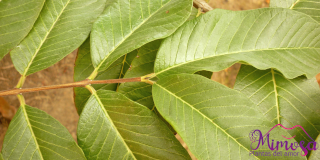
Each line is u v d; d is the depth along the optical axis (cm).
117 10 31
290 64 31
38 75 68
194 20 31
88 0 33
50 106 71
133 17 31
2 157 30
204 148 28
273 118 32
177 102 29
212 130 28
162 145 30
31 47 32
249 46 31
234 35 31
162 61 31
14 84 56
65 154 30
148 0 31
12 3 30
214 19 31
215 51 31
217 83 29
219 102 28
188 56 31
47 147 30
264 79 33
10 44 31
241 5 106
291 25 31
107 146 30
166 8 31
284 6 34
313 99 32
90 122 30
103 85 36
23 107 31
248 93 33
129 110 30
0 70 53
